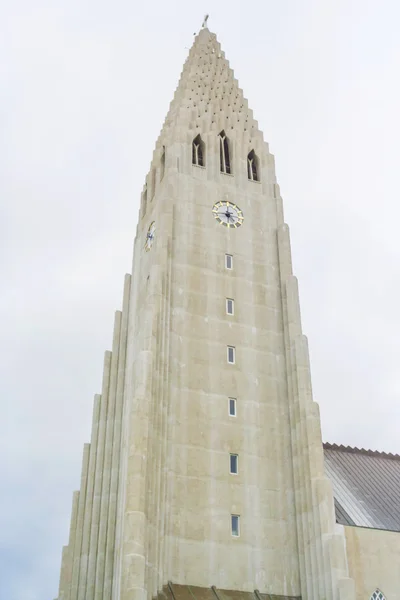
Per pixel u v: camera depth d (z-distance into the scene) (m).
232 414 53.97
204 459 51.25
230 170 67.94
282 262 62.34
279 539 50.16
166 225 59.66
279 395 56.22
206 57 79.69
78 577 54.00
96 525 55.34
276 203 66.69
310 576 47.84
